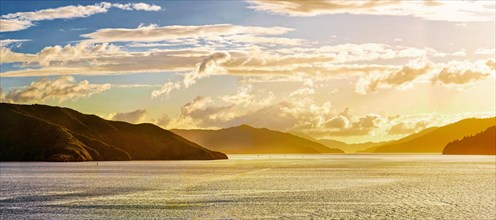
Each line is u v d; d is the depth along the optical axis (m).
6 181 133.38
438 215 69.81
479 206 79.12
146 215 68.62
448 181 134.50
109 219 65.19
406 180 138.12
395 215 69.38
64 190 105.25
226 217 67.12
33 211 72.12
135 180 137.62
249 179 141.38
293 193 98.25
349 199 87.56
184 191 102.62
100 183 125.88
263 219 65.75
